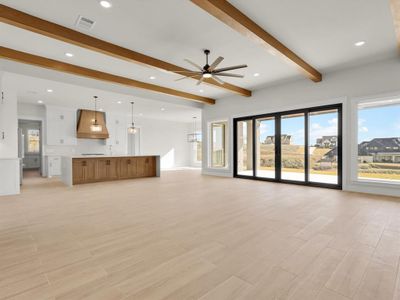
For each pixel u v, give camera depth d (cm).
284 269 187
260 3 285
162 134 1217
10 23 296
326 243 236
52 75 527
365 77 488
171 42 387
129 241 245
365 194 479
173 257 209
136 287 164
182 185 617
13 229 280
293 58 429
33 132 1158
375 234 259
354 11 303
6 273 182
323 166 587
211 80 585
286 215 333
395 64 451
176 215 337
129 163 767
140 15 309
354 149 505
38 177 805
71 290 160
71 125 868
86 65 488
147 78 579
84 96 692
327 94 546
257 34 333
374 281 169
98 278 175
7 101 526
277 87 648
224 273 182
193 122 1317
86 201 429
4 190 487
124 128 1045
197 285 166
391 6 277
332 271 183
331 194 482
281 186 591
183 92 724
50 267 191
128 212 353
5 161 488
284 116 645
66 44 391
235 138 785
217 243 239
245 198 449
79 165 658
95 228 284
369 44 398
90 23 328
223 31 353
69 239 250
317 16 314
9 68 468
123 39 376
